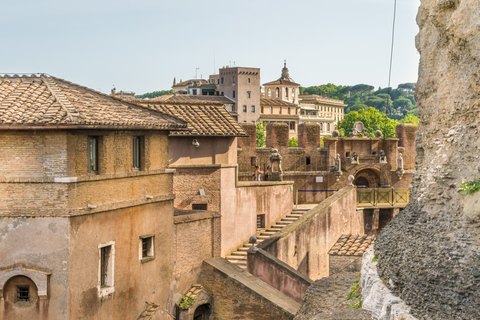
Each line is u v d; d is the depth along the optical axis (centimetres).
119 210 2223
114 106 2344
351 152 4903
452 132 1741
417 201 1925
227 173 3319
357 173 4959
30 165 1981
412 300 1576
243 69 16238
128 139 2284
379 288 1747
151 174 2414
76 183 1995
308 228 3491
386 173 4969
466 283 1477
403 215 1959
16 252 1998
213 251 2806
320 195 4684
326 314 1916
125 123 2152
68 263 1967
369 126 13375
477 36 1622
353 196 4200
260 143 13475
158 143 2480
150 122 2320
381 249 1917
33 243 1989
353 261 2912
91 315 2078
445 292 1505
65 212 1962
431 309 1506
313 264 3550
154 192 2442
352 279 2336
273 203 3741
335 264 2936
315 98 19638
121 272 2234
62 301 1975
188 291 2652
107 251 2184
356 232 4259
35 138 1977
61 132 1955
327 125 18050
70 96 2200
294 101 18712
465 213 1609
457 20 1681
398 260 1742
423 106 1947
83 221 2033
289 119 16575
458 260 1558
